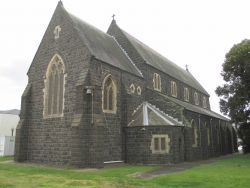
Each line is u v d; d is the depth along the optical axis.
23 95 33.78
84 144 26.66
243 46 40.88
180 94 51.97
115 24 42.66
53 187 15.41
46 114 32.03
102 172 23.61
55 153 29.81
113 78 32.16
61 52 32.03
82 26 34.25
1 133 63.00
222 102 44.03
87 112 27.33
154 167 28.36
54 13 34.16
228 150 59.56
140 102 36.62
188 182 18.52
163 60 53.09
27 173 21.56
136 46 42.31
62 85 31.11
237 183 18.22
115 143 31.09
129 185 16.88
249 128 46.44
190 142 36.06
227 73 42.97
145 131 31.77
